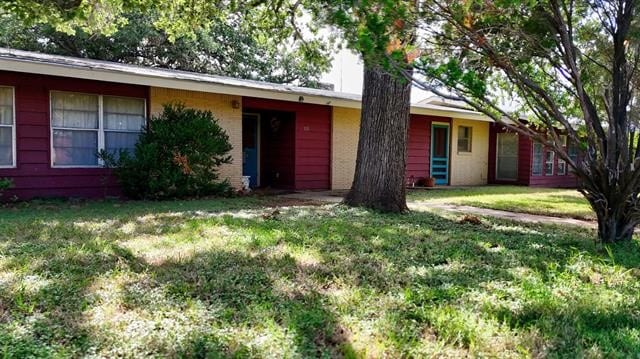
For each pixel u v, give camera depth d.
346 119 13.25
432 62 4.47
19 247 4.18
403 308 2.81
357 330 2.48
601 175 4.91
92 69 8.27
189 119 9.27
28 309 2.67
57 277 3.27
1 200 8.05
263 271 3.55
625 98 4.79
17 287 3.00
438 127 15.73
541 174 16.73
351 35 4.30
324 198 9.88
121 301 2.82
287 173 12.48
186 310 2.71
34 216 6.34
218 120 10.63
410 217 6.84
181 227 5.43
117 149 9.31
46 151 8.55
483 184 16.80
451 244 4.78
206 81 9.68
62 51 20.17
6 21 18.44
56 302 2.79
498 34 4.88
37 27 19.12
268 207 7.84
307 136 12.48
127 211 7.00
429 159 15.41
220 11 9.49
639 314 2.85
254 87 10.45
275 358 2.14
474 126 16.62
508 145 16.92
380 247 4.57
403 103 7.53
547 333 2.51
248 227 5.46
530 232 5.89
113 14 9.67
